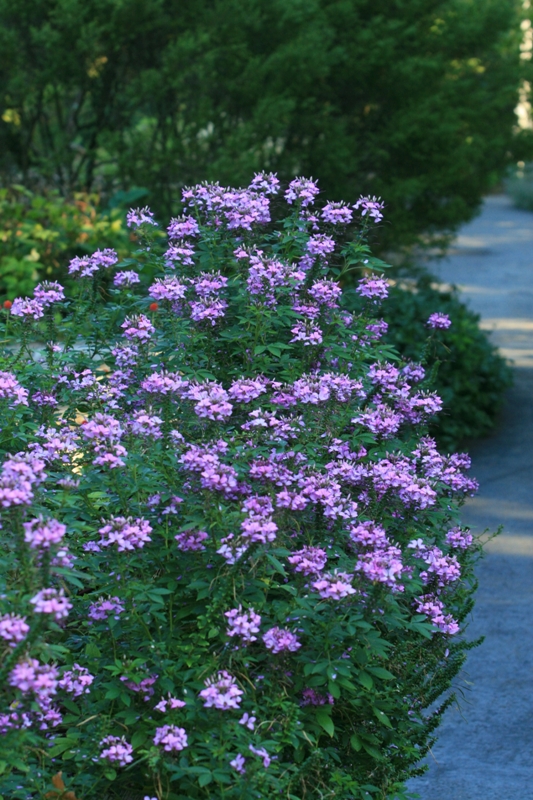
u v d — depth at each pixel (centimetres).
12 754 234
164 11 1055
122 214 973
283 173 1066
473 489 405
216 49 1017
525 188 3412
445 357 916
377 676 301
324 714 281
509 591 603
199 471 287
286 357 381
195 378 361
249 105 1068
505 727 460
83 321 429
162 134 1071
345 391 358
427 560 326
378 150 1147
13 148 1117
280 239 412
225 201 409
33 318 388
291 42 1049
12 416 338
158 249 431
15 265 873
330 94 1152
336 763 303
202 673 268
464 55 1246
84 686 275
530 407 1012
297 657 278
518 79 1288
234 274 414
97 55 1027
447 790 407
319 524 312
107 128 1065
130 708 278
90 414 342
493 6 1212
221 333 382
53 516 285
